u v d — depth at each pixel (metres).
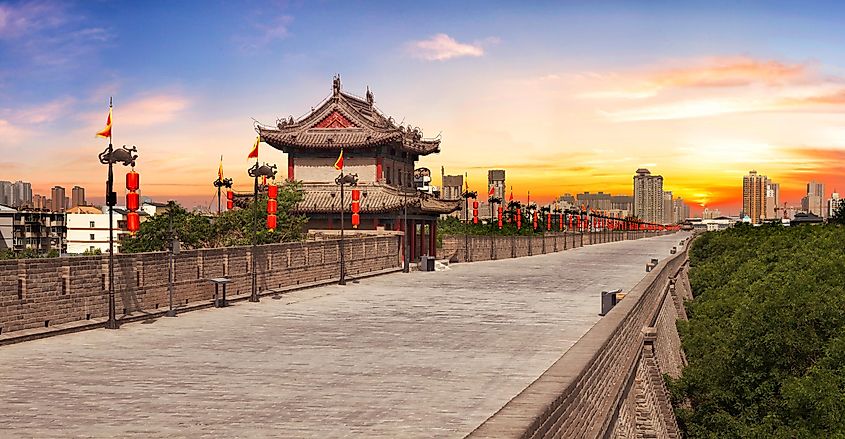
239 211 58.09
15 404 14.80
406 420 13.86
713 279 69.06
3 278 22.28
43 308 23.72
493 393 16.23
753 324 34.53
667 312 39.25
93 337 23.69
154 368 18.70
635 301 22.95
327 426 13.38
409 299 36.56
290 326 26.69
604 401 14.50
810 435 27.83
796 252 54.88
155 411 14.35
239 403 15.07
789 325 33.56
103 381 17.08
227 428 13.19
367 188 63.31
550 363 19.91
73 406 14.69
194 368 18.77
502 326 27.03
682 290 58.53
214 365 19.20
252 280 35.94
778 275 44.28
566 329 26.33
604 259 77.31
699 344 42.72
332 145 63.50
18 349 21.25
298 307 32.81
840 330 31.89
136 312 28.08
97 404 14.86
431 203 68.56
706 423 33.69
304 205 62.31
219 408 14.63
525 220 107.56
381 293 39.62
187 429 13.09
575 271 57.97
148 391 16.09
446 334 25.02
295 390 16.38
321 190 64.25
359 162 64.56
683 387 35.22
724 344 37.16
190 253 31.64
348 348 22.09
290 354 20.95
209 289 33.03
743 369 34.06
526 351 21.77
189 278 31.61
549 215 120.75
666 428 24.86
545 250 93.69
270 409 14.62
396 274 54.09
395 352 21.47
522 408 8.91
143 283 28.52
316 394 15.98
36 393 15.79
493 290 41.62
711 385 34.72
